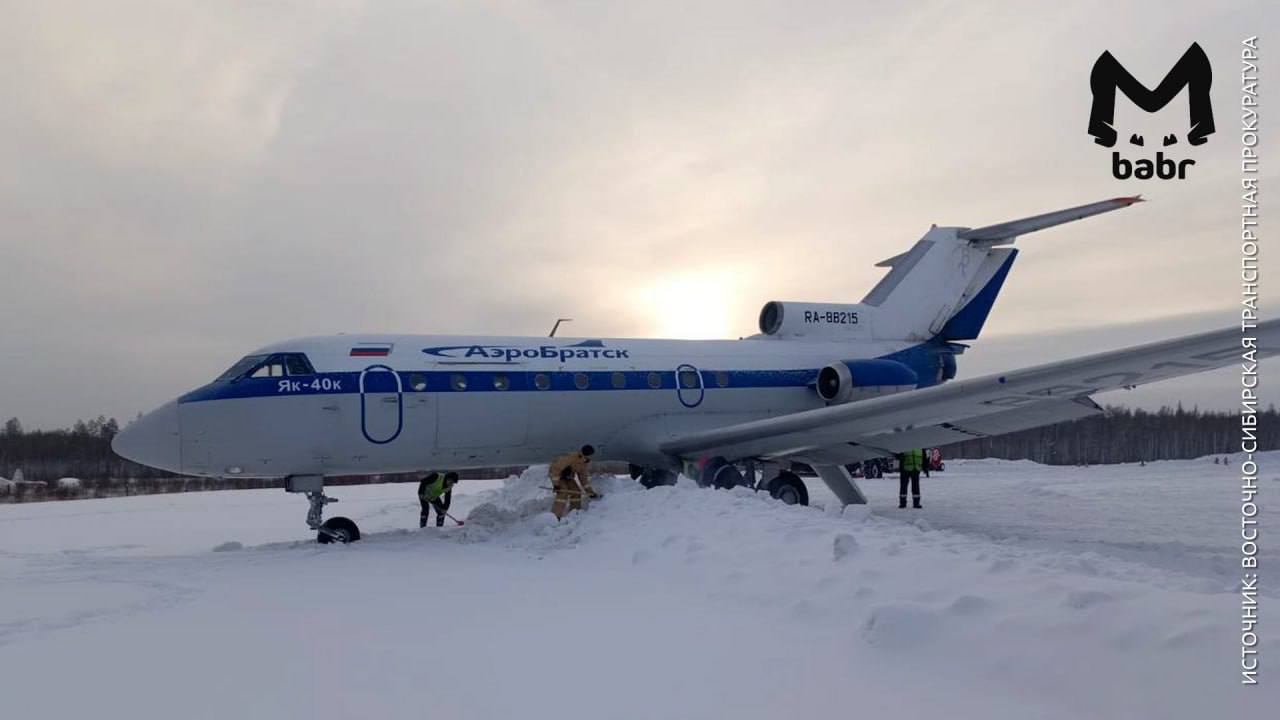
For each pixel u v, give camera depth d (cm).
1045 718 386
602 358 1484
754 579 690
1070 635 439
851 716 403
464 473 4612
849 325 1786
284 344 1280
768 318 1772
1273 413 8594
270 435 1216
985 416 1395
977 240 1919
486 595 745
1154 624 429
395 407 1282
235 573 927
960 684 432
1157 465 4341
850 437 1444
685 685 456
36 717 435
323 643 575
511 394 1374
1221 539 1312
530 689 461
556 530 1120
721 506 1011
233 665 524
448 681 479
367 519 1844
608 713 420
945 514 1730
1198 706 365
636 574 800
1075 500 2067
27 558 1128
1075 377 1184
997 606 493
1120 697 386
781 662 485
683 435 1520
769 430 1408
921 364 1839
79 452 7556
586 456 1267
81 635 616
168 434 1209
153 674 507
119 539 1515
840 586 614
